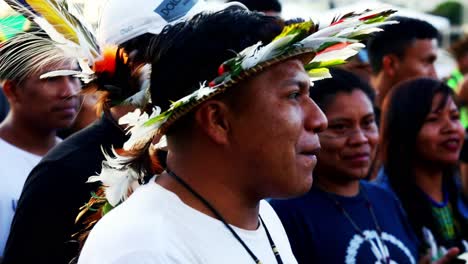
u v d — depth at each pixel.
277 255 1.69
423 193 3.09
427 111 3.08
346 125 2.56
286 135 1.56
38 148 2.98
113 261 1.45
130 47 1.77
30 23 1.91
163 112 1.54
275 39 1.50
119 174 1.78
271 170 1.57
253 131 1.56
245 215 1.63
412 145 3.10
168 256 1.46
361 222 2.53
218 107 1.56
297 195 1.61
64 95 2.87
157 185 1.60
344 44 1.76
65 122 2.91
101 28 1.86
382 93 4.54
